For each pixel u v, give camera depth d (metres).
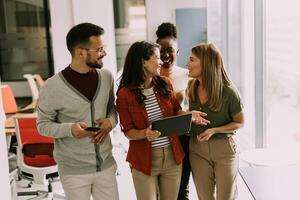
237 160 2.68
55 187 4.37
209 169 2.68
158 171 2.45
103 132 2.23
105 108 2.34
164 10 8.39
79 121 2.26
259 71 4.29
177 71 2.94
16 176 3.83
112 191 2.42
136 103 2.38
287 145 3.66
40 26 7.99
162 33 2.90
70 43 2.20
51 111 2.24
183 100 2.92
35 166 3.58
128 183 4.35
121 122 2.41
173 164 2.48
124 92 2.38
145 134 2.32
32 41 8.04
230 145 2.62
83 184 2.32
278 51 4.07
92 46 2.17
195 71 2.58
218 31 6.48
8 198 1.96
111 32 6.61
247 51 5.16
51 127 2.20
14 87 8.21
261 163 2.89
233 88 2.59
